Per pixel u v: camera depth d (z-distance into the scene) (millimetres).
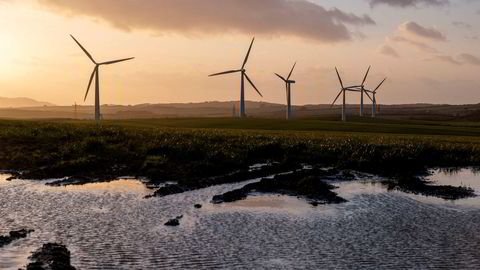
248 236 21766
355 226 24062
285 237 21781
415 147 55719
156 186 34062
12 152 45594
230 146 51906
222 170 40344
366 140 63469
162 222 23984
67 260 17734
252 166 44344
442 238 22156
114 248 19609
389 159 46469
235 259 18594
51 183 34125
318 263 18391
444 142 65938
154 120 130375
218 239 21188
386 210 27891
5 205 27047
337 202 29578
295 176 37750
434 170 46656
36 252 18281
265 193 31797
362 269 17812
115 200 28984
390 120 173250
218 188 33438
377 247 20578
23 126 61812
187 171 39312
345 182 37906
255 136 62781
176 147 47750
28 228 22422
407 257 19266
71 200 28719
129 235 21562
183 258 18547
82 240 20672
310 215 26109
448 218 26203
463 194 33312
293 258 18891
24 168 40469
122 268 17312
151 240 20828
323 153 51156
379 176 41469
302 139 62188
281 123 117750
